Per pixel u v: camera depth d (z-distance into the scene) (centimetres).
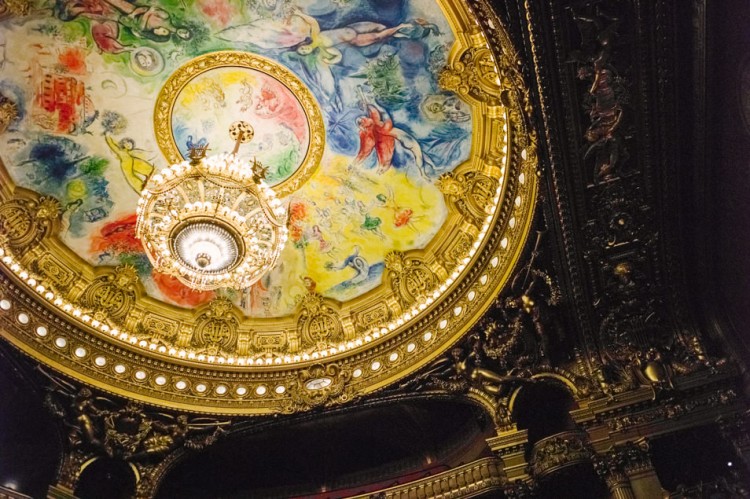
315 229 1348
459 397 1187
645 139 863
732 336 983
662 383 980
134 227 1305
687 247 977
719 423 938
